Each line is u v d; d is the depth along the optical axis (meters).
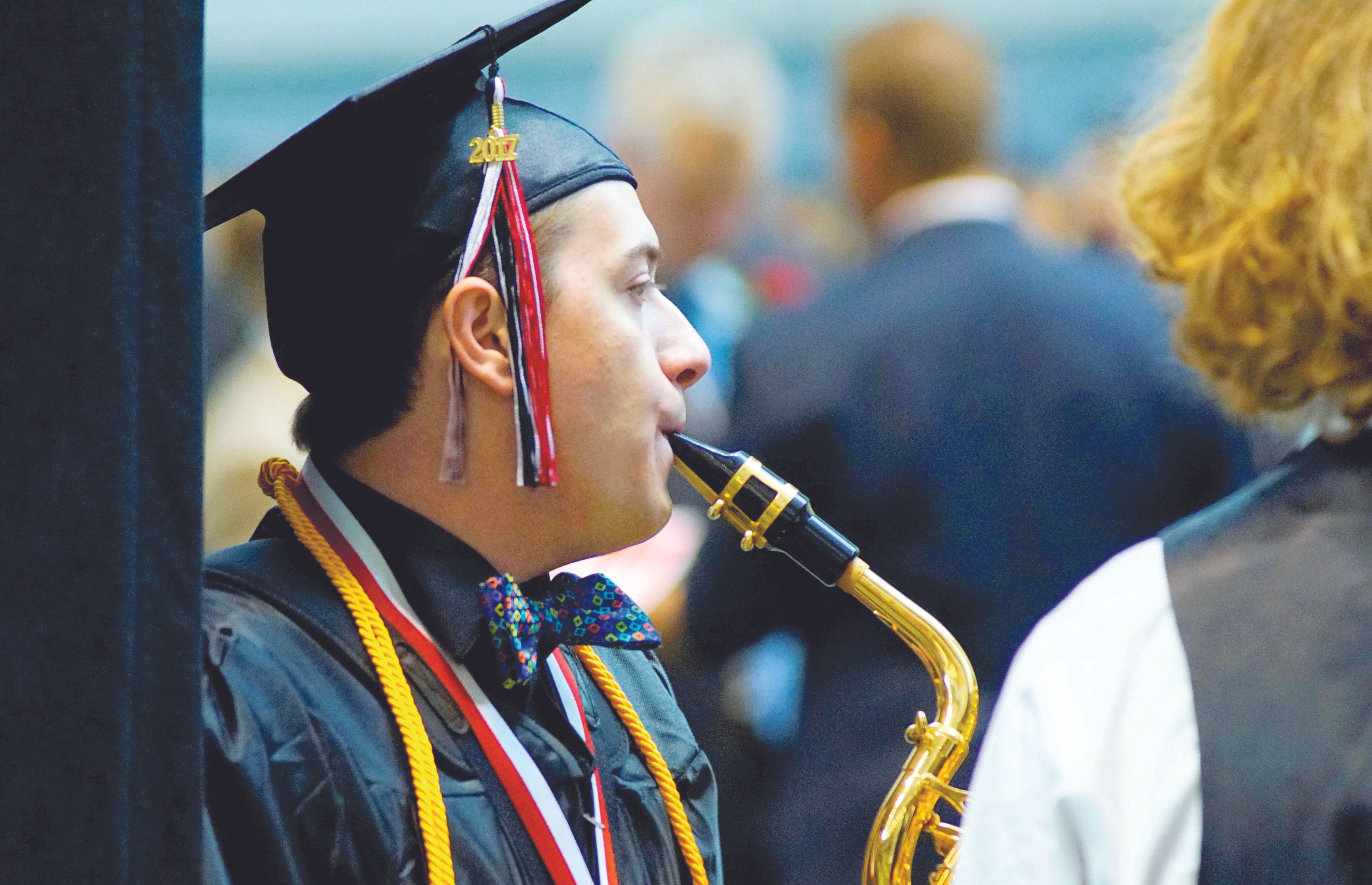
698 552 7.34
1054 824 2.73
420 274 3.16
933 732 3.81
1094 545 6.70
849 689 6.74
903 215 7.12
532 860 3.10
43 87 2.41
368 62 17.03
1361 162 2.79
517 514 3.25
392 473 3.25
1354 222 2.78
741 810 8.00
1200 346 3.09
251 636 3.00
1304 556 2.76
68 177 2.41
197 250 2.52
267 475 3.42
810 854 6.68
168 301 2.50
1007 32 17.36
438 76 3.13
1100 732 2.75
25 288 2.42
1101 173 10.81
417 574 3.19
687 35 9.64
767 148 9.73
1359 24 2.88
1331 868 2.52
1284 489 2.88
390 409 3.22
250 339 6.85
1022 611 6.62
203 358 2.54
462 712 3.13
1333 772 2.56
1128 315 6.91
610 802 3.40
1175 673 2.73
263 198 3.27
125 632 2.43
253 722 2.88
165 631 2.50
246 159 14.68
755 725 8.29
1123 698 2.76
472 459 3.21
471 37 3.15
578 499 3.25
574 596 3.37
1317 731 2.60
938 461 6.66
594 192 3.26
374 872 2.91
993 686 6.58
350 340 3.22
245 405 6.61
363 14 16.98
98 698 2.42
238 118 17.09
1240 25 3.05
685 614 7.39
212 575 3.16
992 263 6.88
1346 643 2.65
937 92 7.11
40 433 2.42
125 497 2.43
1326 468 2.85
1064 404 6.71
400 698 3.04
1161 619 2.79
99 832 2.41
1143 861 2.64
